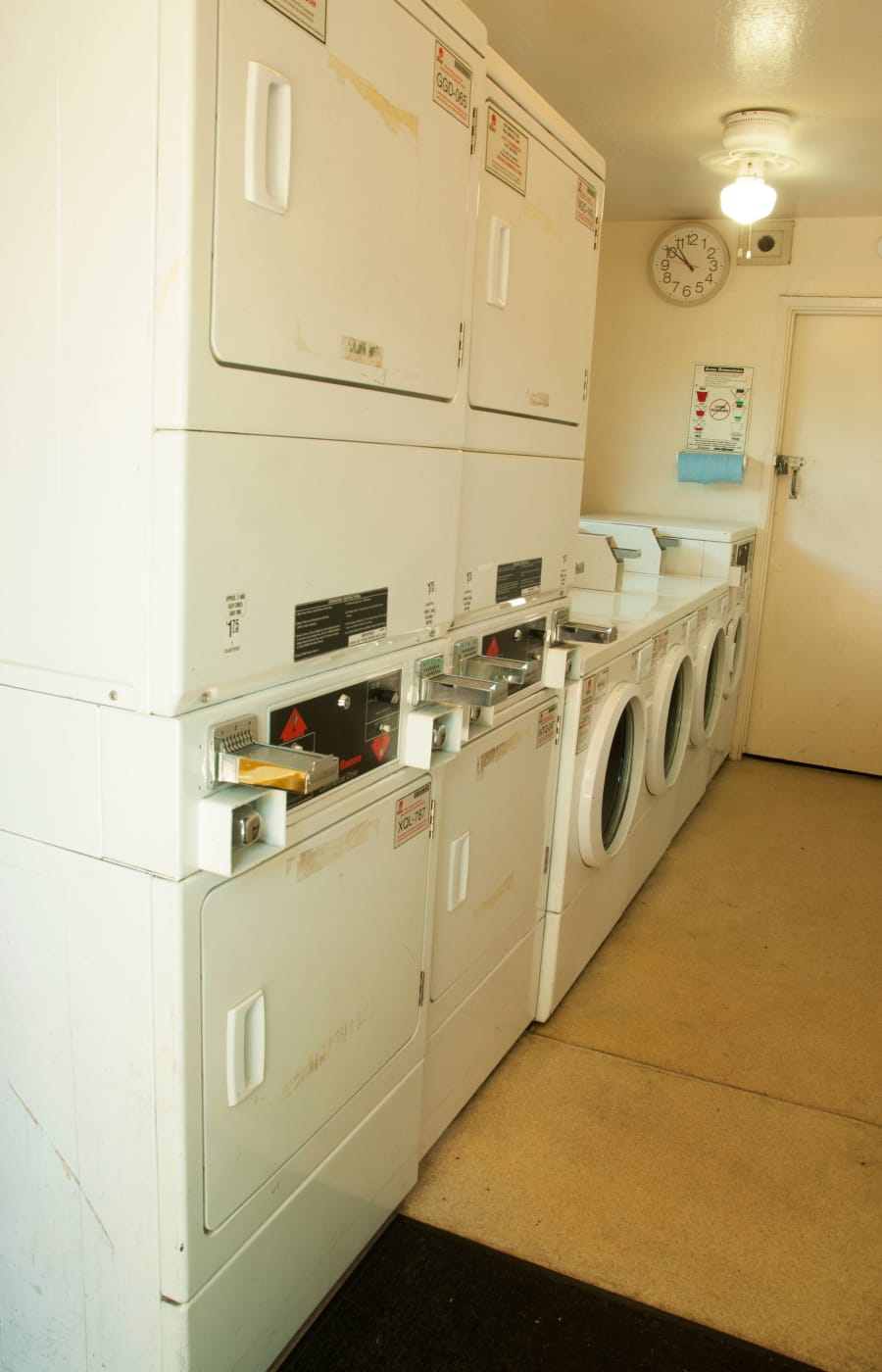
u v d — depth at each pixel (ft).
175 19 3.01
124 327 3.26
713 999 9.03
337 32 3.73
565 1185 6.56
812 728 16.46
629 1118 7.29
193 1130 3.82
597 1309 5.60
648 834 10.94
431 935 5.88
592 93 9.91
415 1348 5.26
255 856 3.72
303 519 3.96
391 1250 5.90
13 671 3.78
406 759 5.15
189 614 3.38
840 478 15.51
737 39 8.50
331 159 3.79
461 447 5.28
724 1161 6.89
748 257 14.84
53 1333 4.43
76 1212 4.16
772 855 12.55
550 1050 8.10
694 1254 6.04
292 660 4.04
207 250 3.20
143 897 3.61
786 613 16.21
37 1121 4.17
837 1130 7.30
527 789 7.16
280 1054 4.36
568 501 7.21
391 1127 5.70
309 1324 5.35
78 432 3.43
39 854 3.87
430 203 4.60
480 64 4.94
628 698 8.45
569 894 8.22
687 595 11.76
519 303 5.89
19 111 3.37
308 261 3.74
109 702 3.55
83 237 3.30
